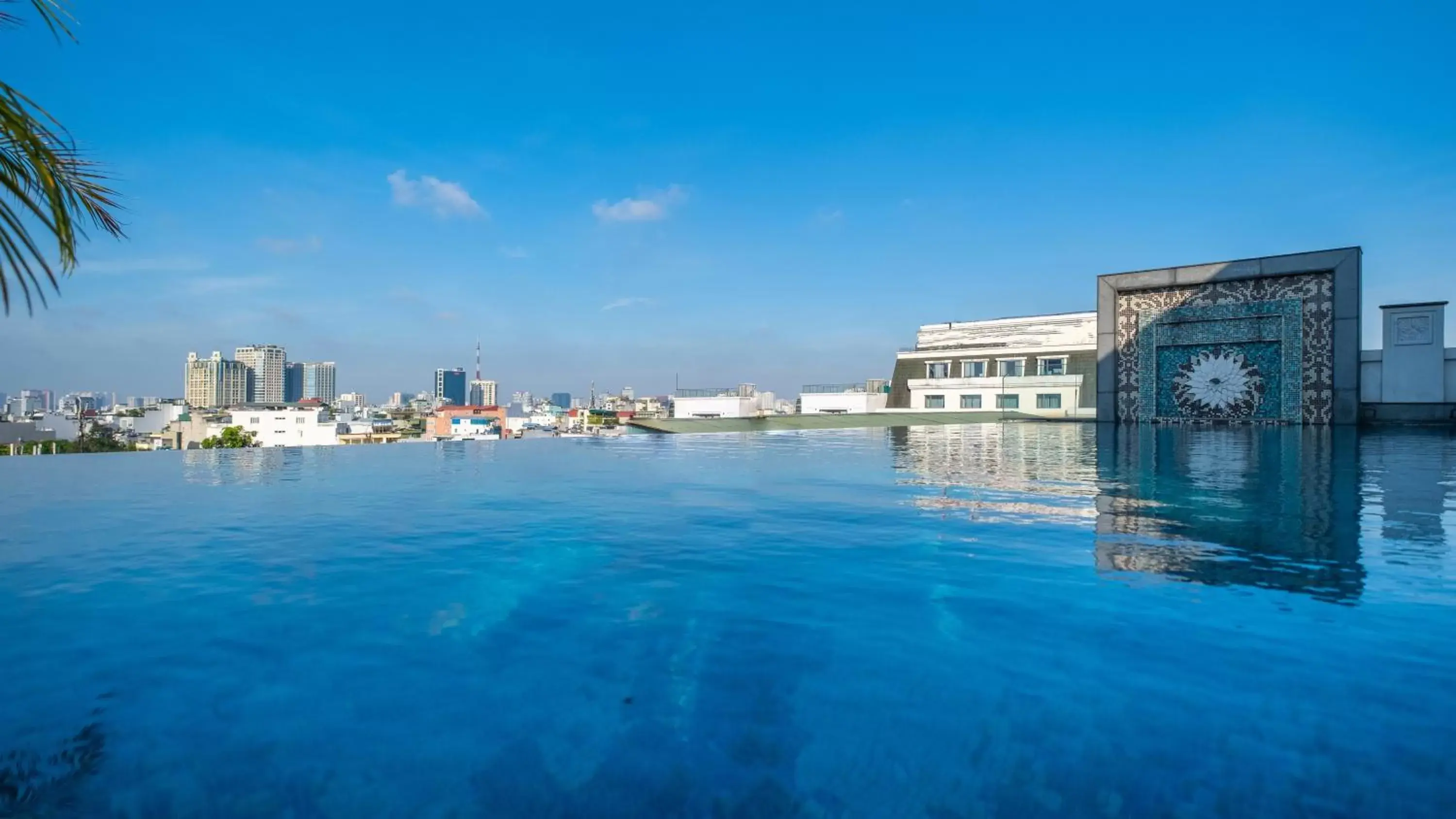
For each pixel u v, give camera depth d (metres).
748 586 3.09
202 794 1.52
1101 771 1.57
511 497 5.92
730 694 2.00
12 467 9.01
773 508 5.20
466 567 3.47
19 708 1.94
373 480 7.26
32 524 4.71
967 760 1.63
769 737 1.75
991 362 34.09
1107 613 2.65
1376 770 1.55
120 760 1.66
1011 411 30.81
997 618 2.60
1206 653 2.24
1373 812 1.40
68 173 2.87
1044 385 31.67
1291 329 16.89
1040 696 1.96
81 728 1.82
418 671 2.19
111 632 2.54
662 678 2.12
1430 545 3.75
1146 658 2.20
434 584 3.16
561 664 2.24
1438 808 1.41
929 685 2.04
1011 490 6.12
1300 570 3.24
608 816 1.43
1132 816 1.40
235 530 4.47
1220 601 2.78
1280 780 1.52
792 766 1.62
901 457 9.86
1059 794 1.48
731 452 11.15
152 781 1.57
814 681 2.08
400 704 1.96
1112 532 4.19
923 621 2.60
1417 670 2.08
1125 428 18.00
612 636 2.49
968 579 3.16
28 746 1.73
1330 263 16.34
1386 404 16.31
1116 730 1.76
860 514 4.92
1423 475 6.87
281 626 2.61
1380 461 8.40
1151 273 18.69
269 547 3.95
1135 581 3.09
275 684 2.09
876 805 1.45
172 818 1.43
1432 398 15.88
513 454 10.76
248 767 1.64
